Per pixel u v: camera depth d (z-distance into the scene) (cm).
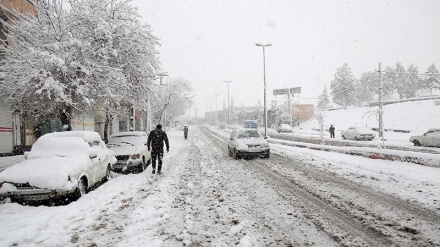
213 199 722
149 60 1488
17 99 1247
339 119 5994
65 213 630
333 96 7669
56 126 2019
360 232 480
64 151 843
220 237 480
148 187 893
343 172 1032
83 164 802
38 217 607
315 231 493
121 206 691
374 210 589
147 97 1605
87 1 1388
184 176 1058
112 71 1292
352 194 722
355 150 1466
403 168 1025
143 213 620
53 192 691
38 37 1326
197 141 3127
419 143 2120
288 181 913
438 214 553
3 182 698
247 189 820
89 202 718
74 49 1252
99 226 559
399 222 517
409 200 651
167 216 594
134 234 506
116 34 1372
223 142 2961
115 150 1185
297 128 6278
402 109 5069
